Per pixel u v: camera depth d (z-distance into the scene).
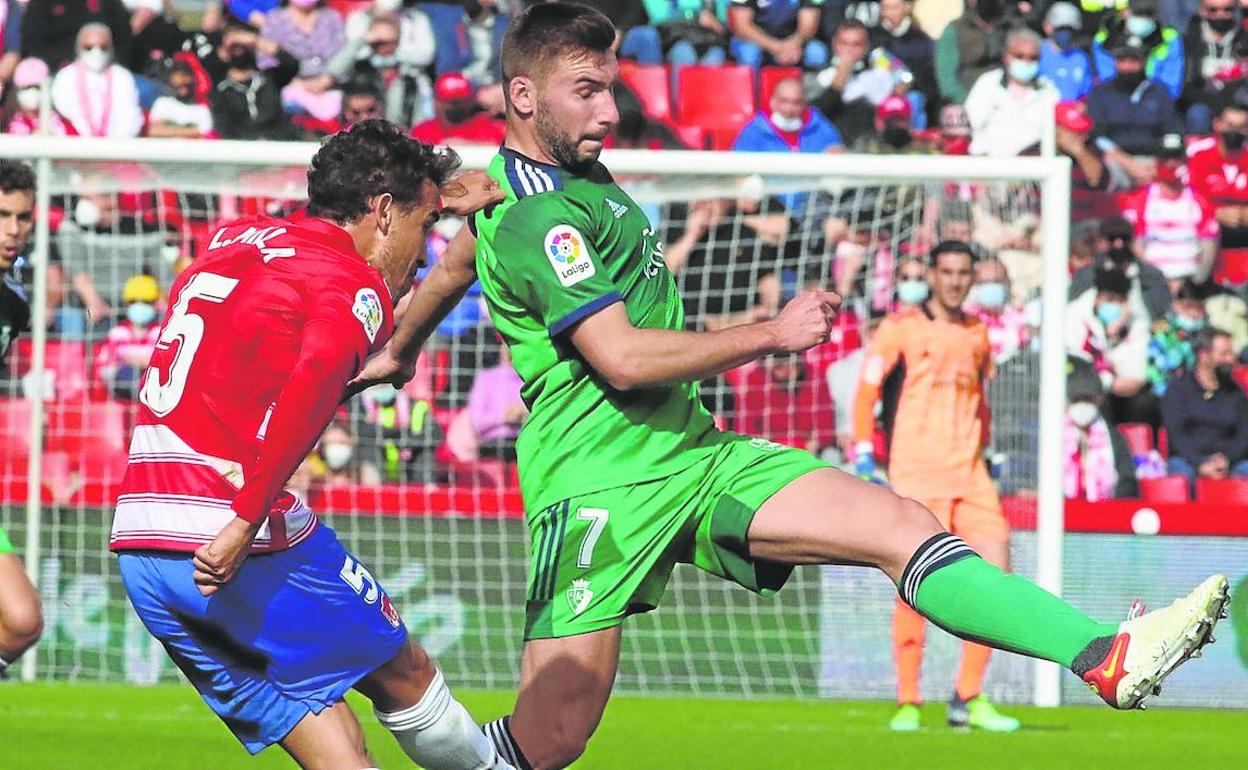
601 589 8.46
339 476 20.16
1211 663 18.47
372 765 7.37
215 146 17.31
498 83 25.75
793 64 26.73
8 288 11.48
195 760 13.12
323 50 25.34
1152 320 23.52
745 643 18.80
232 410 7.20
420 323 9.41
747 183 18.17
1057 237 17.12
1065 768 13.34
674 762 13.38
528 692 8.57
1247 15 26.58
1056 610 7.51
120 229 20.03
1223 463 22.48
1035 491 18.38
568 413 8.55
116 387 19.89
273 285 7.23
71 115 24.56
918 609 7.83
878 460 19.97
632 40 26.72
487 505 19.06
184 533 7.14
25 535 19.22
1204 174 25.30
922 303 17.31
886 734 15.34
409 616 18.95
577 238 8.20
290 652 7.27
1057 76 26.17
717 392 20.34
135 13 25.58
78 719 15.39
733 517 8.32
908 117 25.50
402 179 7.67
